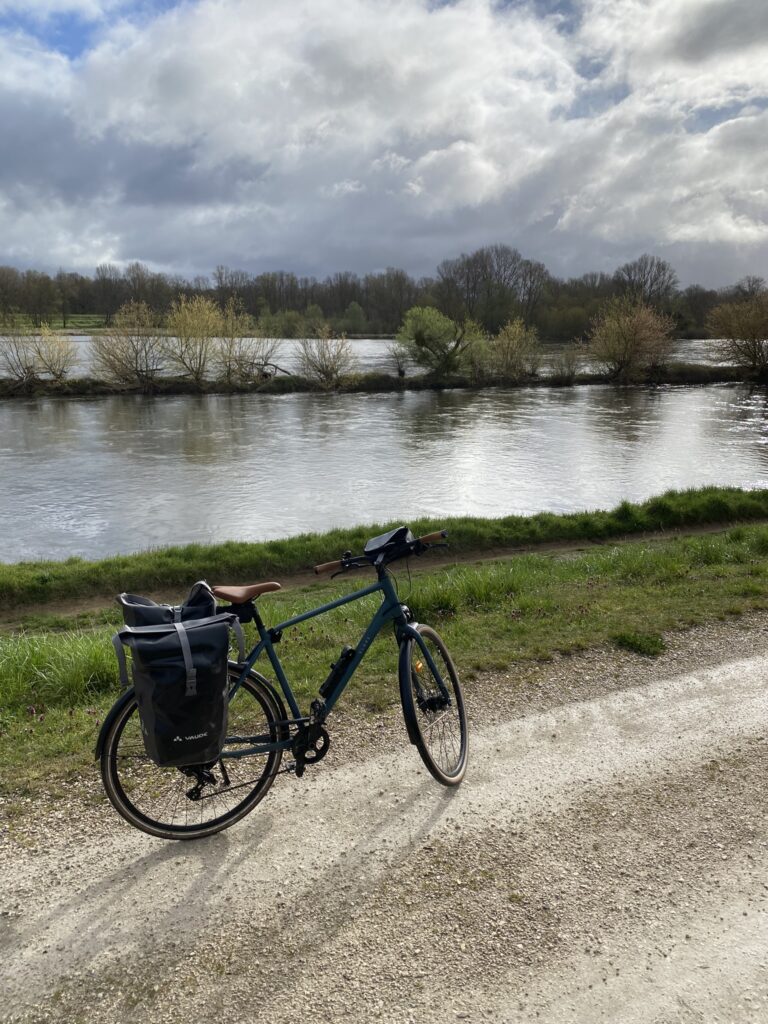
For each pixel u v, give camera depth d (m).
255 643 4.00
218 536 17.48
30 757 4.13
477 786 3.81
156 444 30.16
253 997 2.50
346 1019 2.40
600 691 5.01
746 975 2.59
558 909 2.92
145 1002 2.48
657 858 3.23
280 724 3.45
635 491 21.91
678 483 22.84
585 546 14.70
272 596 11.18
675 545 11.47
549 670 5.39
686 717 4.61
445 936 2.77
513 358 54.72
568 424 35.59
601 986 2.54
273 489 22.28
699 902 2.96
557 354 62.09
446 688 3.93
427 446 29.62
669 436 31.94
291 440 31.16
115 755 3.18
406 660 3.63
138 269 91.88
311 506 20.33
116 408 41.66
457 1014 2.42
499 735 4.37
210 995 2.51
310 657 5.83
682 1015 2.42
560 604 7.25
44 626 10.16
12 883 3.05
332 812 3.57
